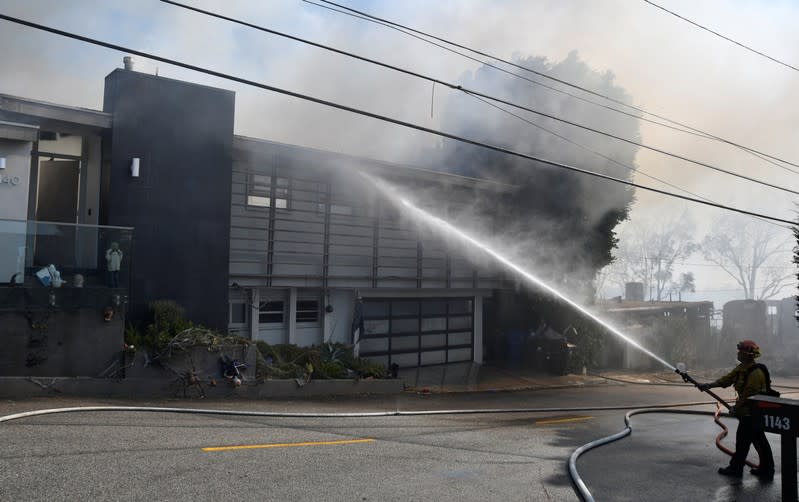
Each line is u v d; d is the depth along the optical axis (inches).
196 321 590.6
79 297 469.4
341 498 232.1
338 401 553.3
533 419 502.0
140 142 569.6
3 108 505.7
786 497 244.1
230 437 328.5
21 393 436.1
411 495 241.8
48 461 253.8
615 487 273.4
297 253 690.8
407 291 803.4
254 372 545.0
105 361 478.6
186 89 594.6
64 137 625.6
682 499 258.5
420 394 661.3
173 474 247.6
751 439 299.4
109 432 319.9
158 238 575.2
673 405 653.3
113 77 567.8
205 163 601.6
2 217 502.3
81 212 629.9
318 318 730.8
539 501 245.1
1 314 441.4
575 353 911.0
